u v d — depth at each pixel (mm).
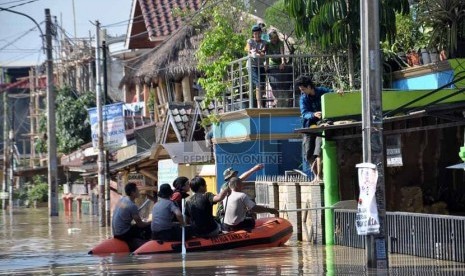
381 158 22406
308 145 33031
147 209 39969
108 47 73312
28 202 97625
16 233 48438
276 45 38844
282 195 34719
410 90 30531
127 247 32031
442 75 32656
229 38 42594
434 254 25703
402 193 32500
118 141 54406
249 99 37906
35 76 109562
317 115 32250
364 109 22438
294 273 22750
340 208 31203
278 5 44281
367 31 22406
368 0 22406
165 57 54688
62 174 88938
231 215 31109
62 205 86438
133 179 55188
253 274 22734
